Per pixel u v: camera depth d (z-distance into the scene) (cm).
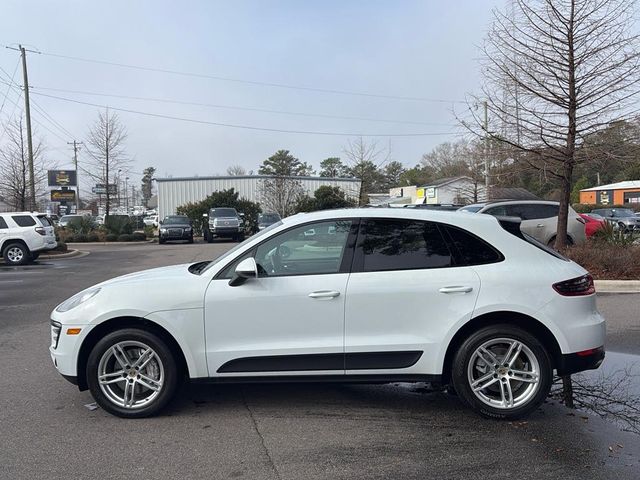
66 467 367
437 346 435
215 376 443
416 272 441
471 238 449
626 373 563
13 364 618
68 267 1734
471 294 434
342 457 380
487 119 1288
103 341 445
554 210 1388
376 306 436
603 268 1143
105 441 408
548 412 461
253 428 431
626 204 4816
